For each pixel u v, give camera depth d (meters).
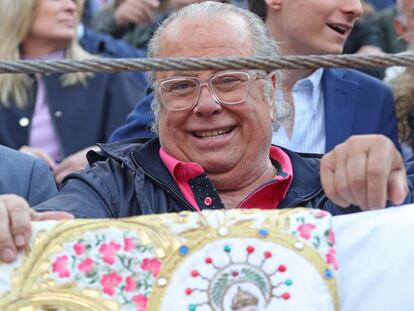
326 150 5.11
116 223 3.24
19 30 5.93
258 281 3.22
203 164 3.97
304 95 5.18
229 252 3.23
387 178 3.34
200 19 4.05
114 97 5.96
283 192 3.99
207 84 3.93
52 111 5.90
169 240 3.23
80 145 5.89
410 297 3.25
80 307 3.18
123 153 4.03
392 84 5.39
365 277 3.26
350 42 6.71
